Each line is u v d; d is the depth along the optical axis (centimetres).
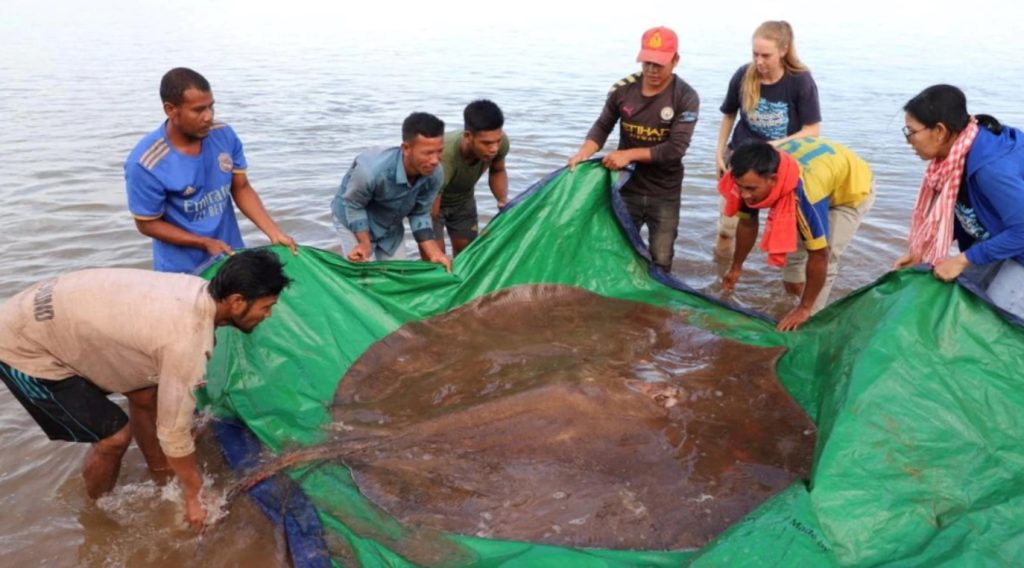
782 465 382
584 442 391
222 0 3950
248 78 1641
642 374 461
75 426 371
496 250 565
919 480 346
